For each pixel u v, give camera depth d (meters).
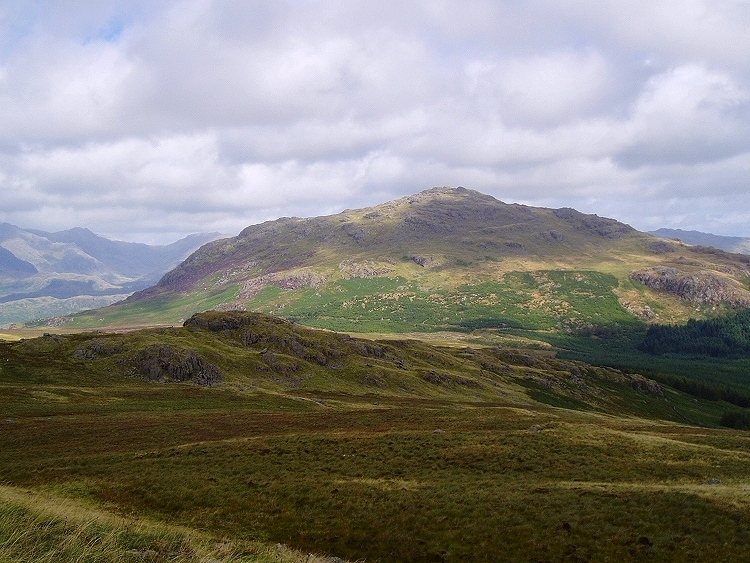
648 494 36.34
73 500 38.75
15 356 134.50
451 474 45.81
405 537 30.92
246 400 119.50
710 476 43.81
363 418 86.31
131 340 156.00
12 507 24.38
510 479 43.56
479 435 61.00
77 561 18.03
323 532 32.41
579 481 42.91
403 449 55.06
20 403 96.00
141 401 108.88
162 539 24.58
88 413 91.88
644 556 27.55
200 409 105.12
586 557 27.78
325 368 171.88
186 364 140.50
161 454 56.06
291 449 56.28
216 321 191.50
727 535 29.08
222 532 31.98
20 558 17.19
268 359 162.50
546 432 61.16
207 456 54.62
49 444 65.12
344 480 43.81
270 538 31.64
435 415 91.44
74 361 137.75
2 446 64.06
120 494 40.94
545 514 33.50
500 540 30.27
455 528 32.16
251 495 39.66
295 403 121.12
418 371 191.75
